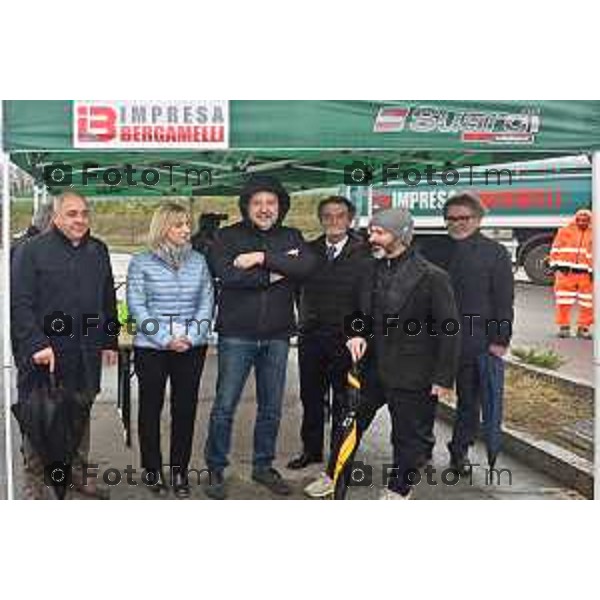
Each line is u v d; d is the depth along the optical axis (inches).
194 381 187.6
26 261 178.4
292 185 302.8
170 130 175.2
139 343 184.5
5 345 185.0
